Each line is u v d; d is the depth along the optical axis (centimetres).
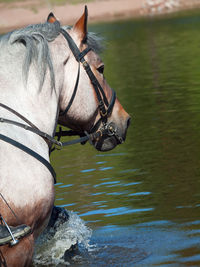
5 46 737
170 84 2653
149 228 997
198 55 3734
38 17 8650
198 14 7994
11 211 661
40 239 893
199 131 1688
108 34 6238
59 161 1528
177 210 1068
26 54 723
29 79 729
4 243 648
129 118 860
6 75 720
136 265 849
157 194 1166
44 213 714
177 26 6450
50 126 744
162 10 9469
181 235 955
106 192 1206
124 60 3931
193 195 1138
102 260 884
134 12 9425
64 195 1207
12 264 677
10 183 662
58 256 897
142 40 5303
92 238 969
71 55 773
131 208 1101
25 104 723
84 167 1430
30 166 689
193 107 2055
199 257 855
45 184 702
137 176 1302
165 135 1686
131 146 1606
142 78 2953
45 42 734
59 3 9175
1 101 704
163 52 4166
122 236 975
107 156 1527
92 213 1088
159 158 1441
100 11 9562
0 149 668
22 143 692
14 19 8638
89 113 800
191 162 1371
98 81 799
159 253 890
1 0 9800
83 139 802
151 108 2116
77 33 784
